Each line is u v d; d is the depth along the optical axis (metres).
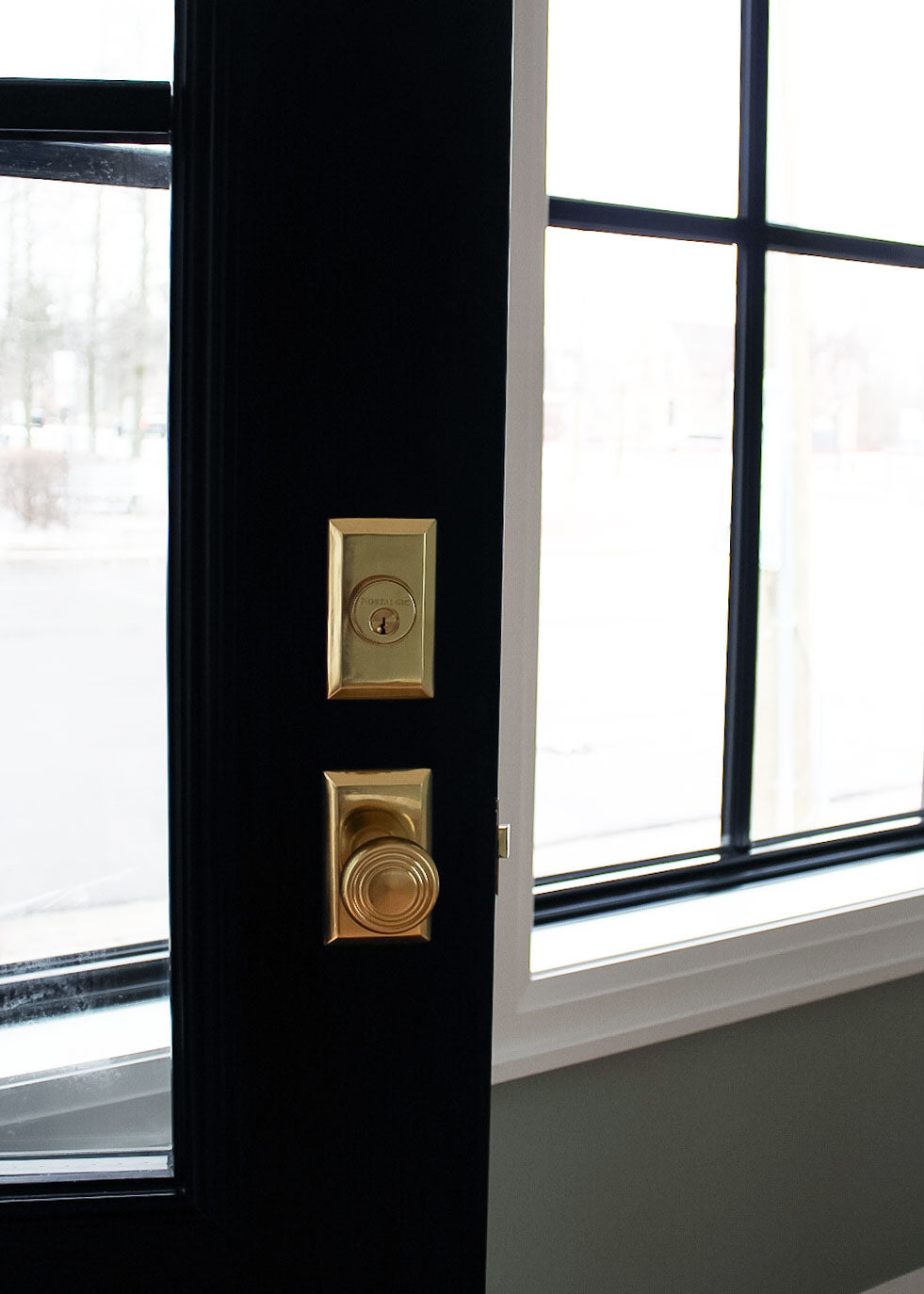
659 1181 1.18
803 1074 1.27
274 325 0.55
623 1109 1.15
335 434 0.56
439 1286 0.64
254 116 0.54
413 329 0.56
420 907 0.55
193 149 0.54
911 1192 1.37
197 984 0.60
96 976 0.62
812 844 1.44
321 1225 0.62
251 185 0.54
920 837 1.52
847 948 1.26
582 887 1.26
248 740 0.57
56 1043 0.63
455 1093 0.62
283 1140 0.61
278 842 0.58
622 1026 1.11
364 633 0.57
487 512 0.58
